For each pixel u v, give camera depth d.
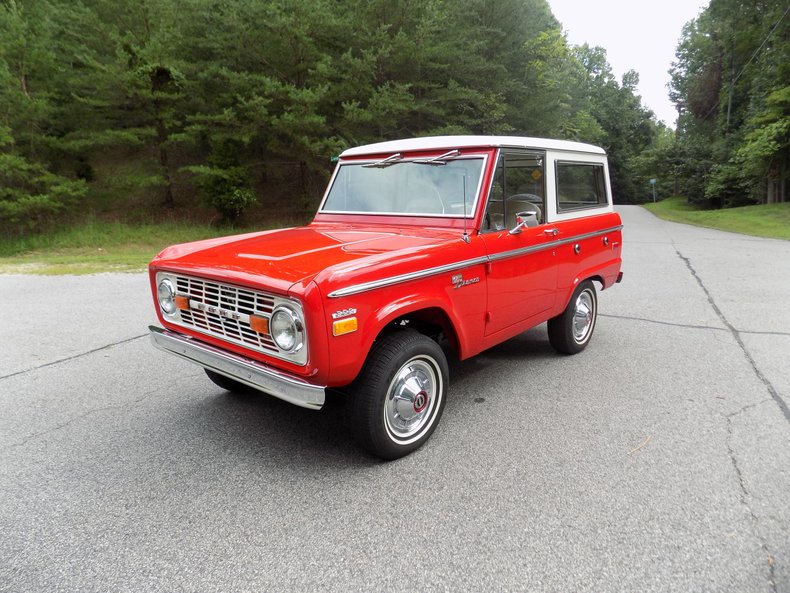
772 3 32.88
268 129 17.33
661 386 4.65
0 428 3.99
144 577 2.45
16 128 15.51
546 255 4.57
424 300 3.37
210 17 17.11
